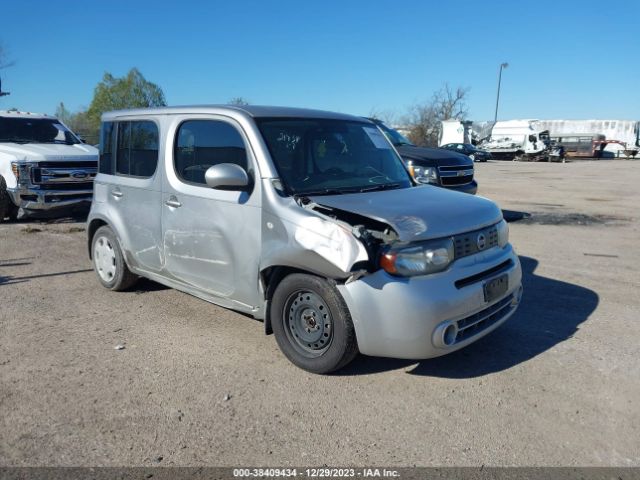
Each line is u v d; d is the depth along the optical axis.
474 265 3.95
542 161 45.16
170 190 4.87
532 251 8.32
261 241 4.15
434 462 3.06
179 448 3.16
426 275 3.69
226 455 3.11
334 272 3.67
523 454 3.14
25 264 7.22
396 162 5.17
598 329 5.00
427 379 4.02
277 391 3.82
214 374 4.07
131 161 5.44
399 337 3.59
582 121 55.06
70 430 3.33
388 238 3.69
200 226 4.61
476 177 24.81
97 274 6.14
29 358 4.32
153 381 3.95
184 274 4.88
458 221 3.95
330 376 4.04
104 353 4.42
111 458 3.07
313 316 3.97
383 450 3.17
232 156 4.43
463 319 3.77
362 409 3.60
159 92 48.75
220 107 4.62
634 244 8.89
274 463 3.04
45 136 11.30
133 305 5.57
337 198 4.13
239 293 4.41
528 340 4.73
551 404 3.69
